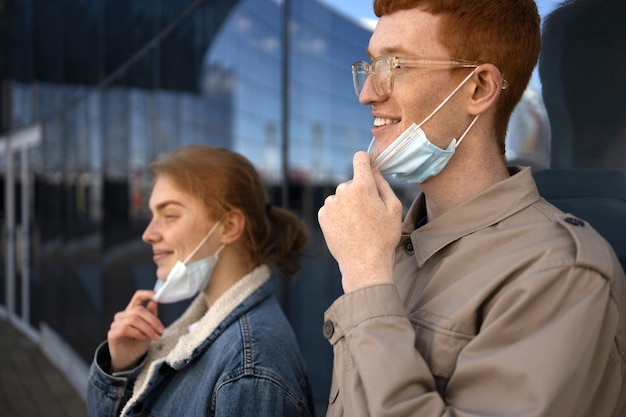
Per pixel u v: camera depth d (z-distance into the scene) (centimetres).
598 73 131
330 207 96
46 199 722
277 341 141
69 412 484
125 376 156
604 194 127
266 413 128
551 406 73
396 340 85
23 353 691
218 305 147
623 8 125
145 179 415
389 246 93
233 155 160
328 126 251
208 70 335
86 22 563
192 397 137
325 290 258
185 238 154
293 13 269
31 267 796
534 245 86
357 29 234
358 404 85
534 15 99
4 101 861
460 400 80
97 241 518
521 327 80
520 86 99
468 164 99
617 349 82
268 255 158
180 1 369
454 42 95
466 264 92
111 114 497
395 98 98
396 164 98
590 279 80
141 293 159
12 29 807
